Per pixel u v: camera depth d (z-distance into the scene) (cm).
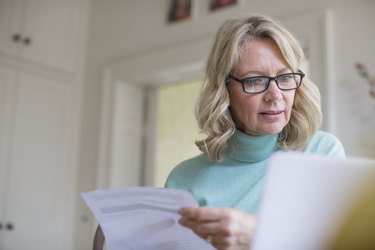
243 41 88
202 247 74
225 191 97
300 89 93
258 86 86
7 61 233
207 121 95
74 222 255
